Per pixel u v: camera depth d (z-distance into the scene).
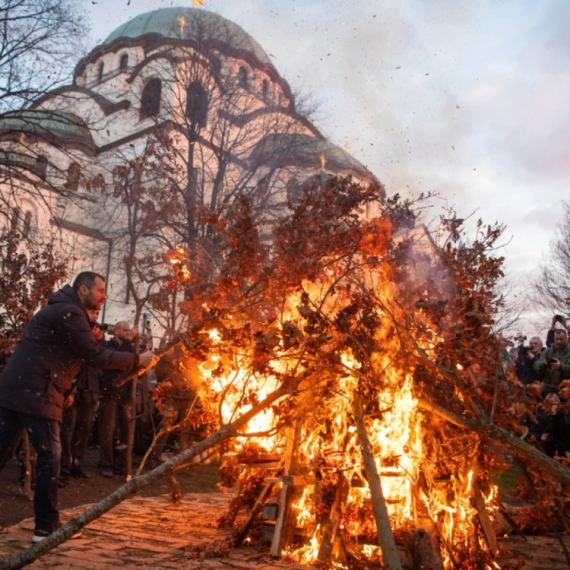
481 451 3.47
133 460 7.86
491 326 3.19
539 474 3.45
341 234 3.75
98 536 3.79
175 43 28.31
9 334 6.71
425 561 2.93
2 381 3.87
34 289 7.07
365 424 3.59
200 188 21.80
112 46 36.97
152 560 3.20
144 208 13.62
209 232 17.33
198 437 7.14
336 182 4.03
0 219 19.23
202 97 23.88
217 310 3.51
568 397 3.31
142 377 7.05
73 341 3.90
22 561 2.48
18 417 3.89
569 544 3.87
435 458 3.52
